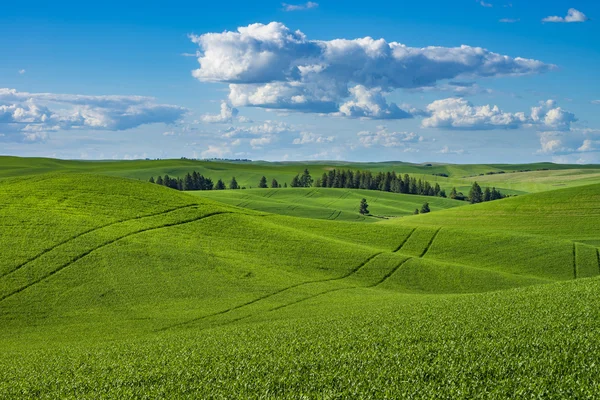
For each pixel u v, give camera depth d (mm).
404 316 28953
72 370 21719
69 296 43906
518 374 15469
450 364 17109
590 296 28906
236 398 15508
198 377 18391
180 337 30328
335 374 17000
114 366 21594
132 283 47469
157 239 58844
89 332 37094
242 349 22828
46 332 37188
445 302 33719
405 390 14867
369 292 50844
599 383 14250
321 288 51344
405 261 63188
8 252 49938
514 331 21312
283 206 149125
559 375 15164
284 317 39031
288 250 63406
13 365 24516
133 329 37844
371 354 19469
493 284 57188
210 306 43906
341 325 27984
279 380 16703
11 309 40938
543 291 33031
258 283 51125
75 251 51906
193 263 54000
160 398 16125
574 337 19141
